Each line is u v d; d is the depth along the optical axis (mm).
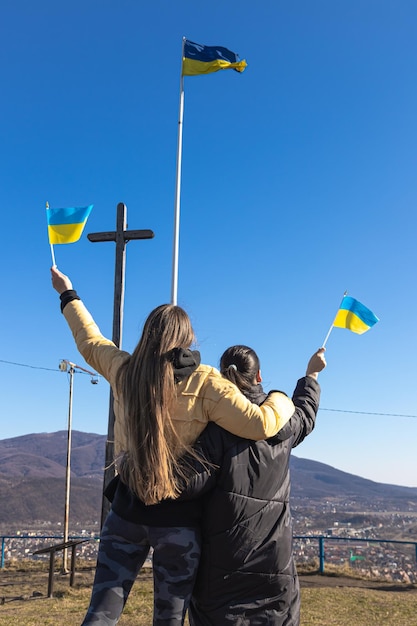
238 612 2232
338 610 10461
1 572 16047
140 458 2139
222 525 2227
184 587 2166
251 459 2271
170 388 2207
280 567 2299
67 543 11570
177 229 12727
